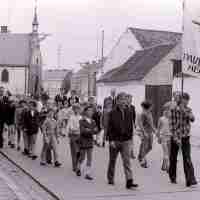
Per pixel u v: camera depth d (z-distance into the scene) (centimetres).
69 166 1900
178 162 1966
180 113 1457
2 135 2539
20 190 1430
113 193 1351
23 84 12556
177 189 1411
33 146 2142
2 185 1506
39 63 12800
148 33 5591
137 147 2603
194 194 1338
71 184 1498
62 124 3062
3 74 12462
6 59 12556
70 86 12075
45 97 2938
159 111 3778
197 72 1955
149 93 3934
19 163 1972
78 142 1719
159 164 1922
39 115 2166
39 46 12900
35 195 1360
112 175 1495
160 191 1378
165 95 3734
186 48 1956
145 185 1472
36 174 1692
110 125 1438
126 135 1421
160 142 1755
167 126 1717
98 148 2506
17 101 2552
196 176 1647
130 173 1421
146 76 3978
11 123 2538
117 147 1441
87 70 9675
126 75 4422
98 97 5097
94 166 1883
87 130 1588
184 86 3272
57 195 1318
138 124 1853
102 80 4934
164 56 3922
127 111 1434
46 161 1969
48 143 1875
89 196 1308
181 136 1450
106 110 2325
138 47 5419
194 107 3159
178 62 3616
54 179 1591
